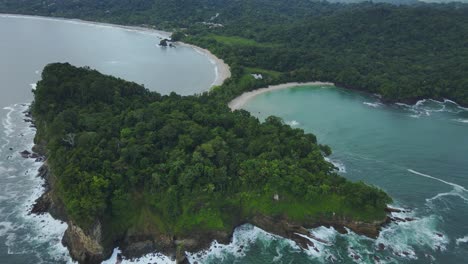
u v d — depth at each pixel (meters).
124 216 109.06
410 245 109.25
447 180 140.62
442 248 108.19
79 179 108.38
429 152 161.12
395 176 142.25
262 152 133.75
